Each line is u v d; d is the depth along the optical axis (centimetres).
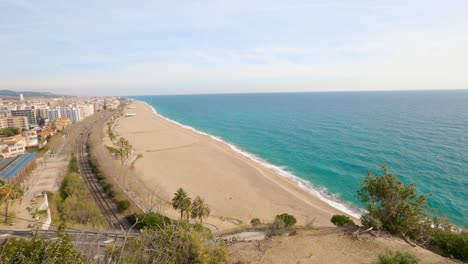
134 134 12650
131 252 1448
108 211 4712
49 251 1274
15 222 3869
